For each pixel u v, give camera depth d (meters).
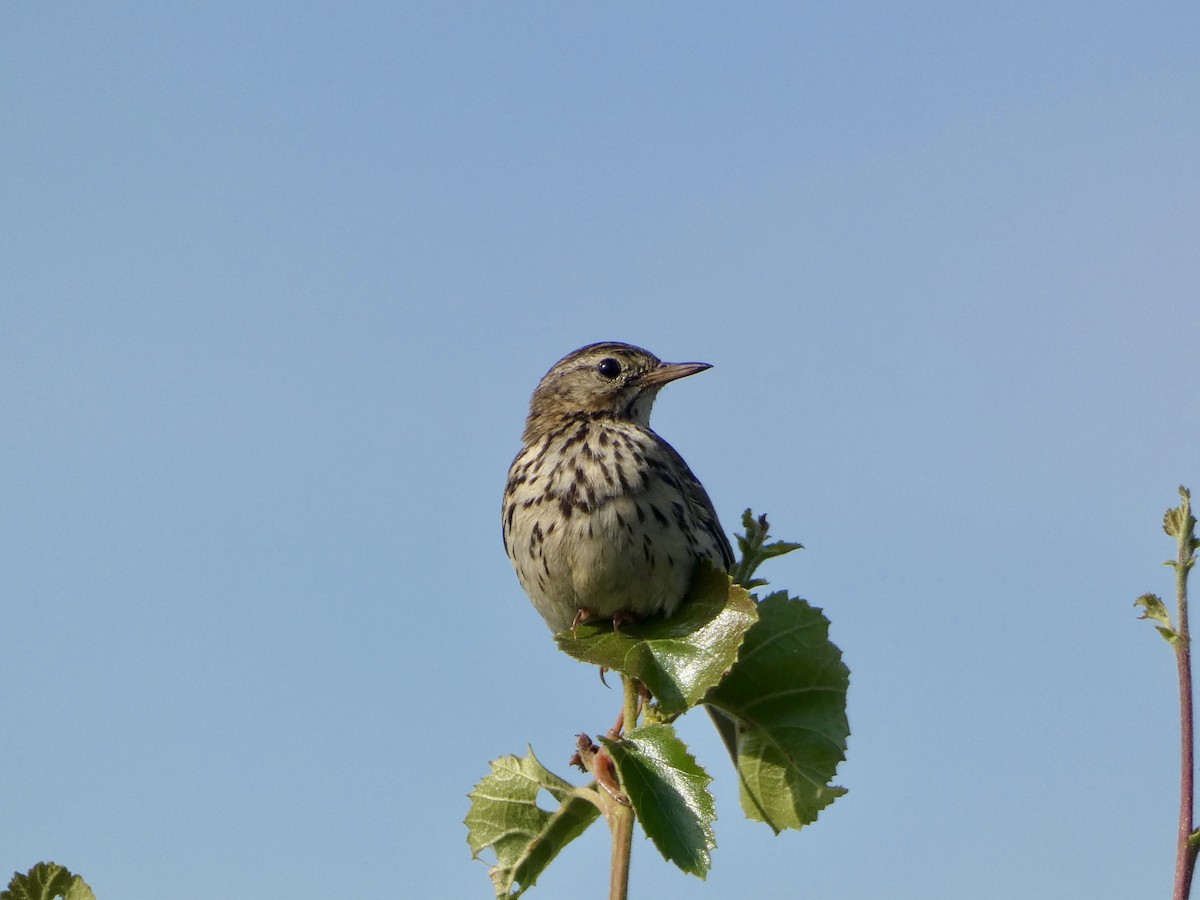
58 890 8.34
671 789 8.88
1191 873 7.28
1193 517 7.96
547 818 10.09
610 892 8.82
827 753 10.96
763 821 11.11
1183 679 7.70
